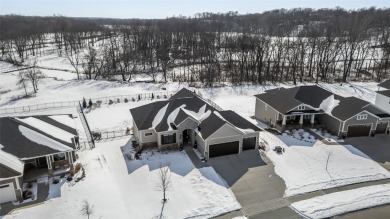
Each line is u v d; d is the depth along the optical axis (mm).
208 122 36562
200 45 103438
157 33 127812
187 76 78375
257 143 37094
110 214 26094
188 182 30531
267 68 75188
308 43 93688
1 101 58188
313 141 39500
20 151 29688
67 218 25484
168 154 35781
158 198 28172
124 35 125188
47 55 110188
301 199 28297
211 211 26594
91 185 29812
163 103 40531
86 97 59812
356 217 26094
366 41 104875
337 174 32344
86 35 145375
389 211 26891
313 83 71438
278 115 43000
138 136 37344
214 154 35281
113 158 34906
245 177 31578
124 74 80250
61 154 32250
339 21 143750
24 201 27297
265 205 27422
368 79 75750
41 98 59469
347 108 41281
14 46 122250
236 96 61062
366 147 38188
